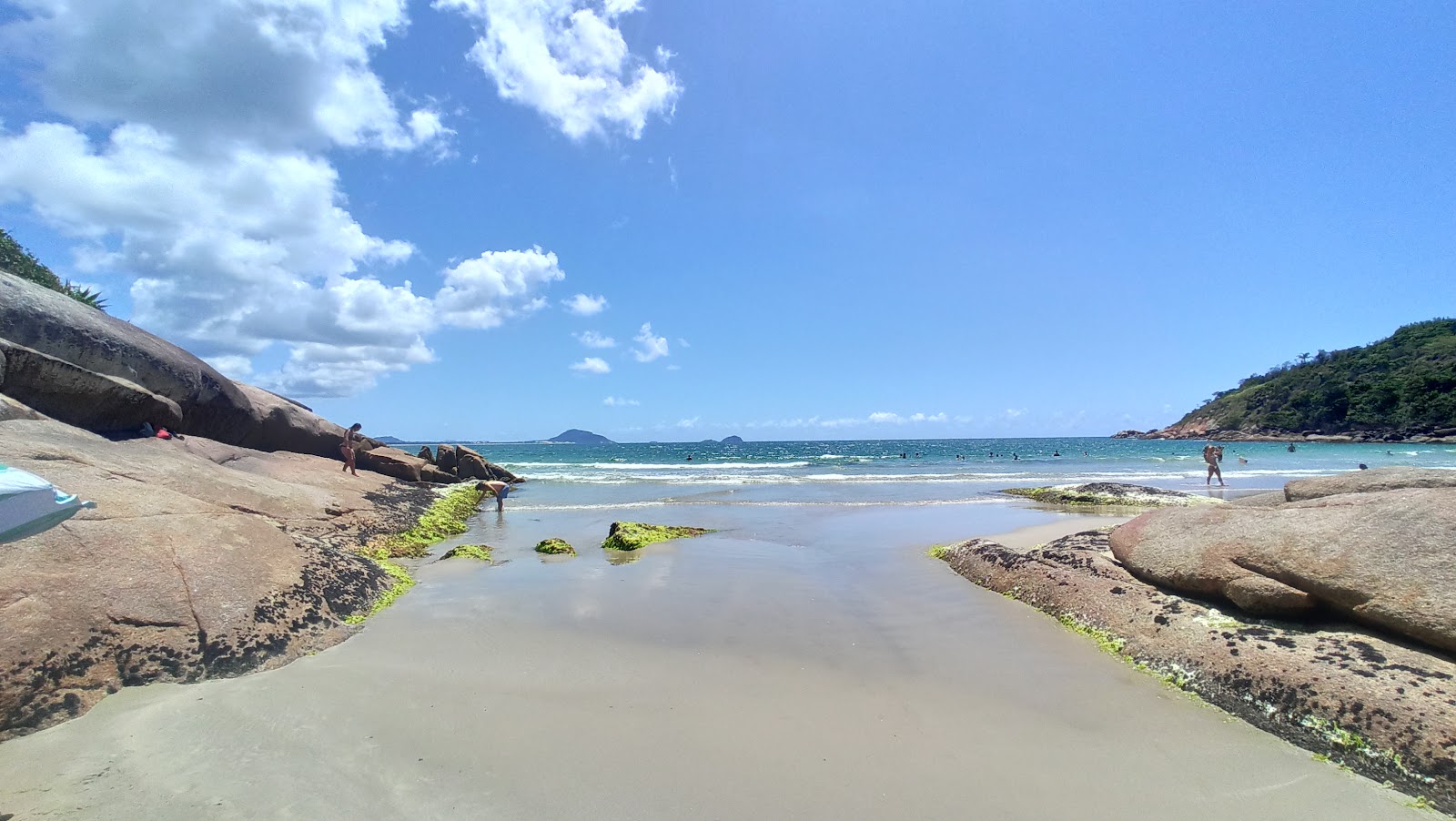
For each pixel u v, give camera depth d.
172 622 6.09
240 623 6.49
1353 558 6.36
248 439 20.73
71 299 14.55
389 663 6.66
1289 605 6.64
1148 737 5.44
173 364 16.33
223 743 4.77
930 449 99.50
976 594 10.01
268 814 3.99
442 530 16.53
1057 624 8.42
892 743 5.27
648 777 4.65
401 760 4.75
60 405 12.87
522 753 4.94
